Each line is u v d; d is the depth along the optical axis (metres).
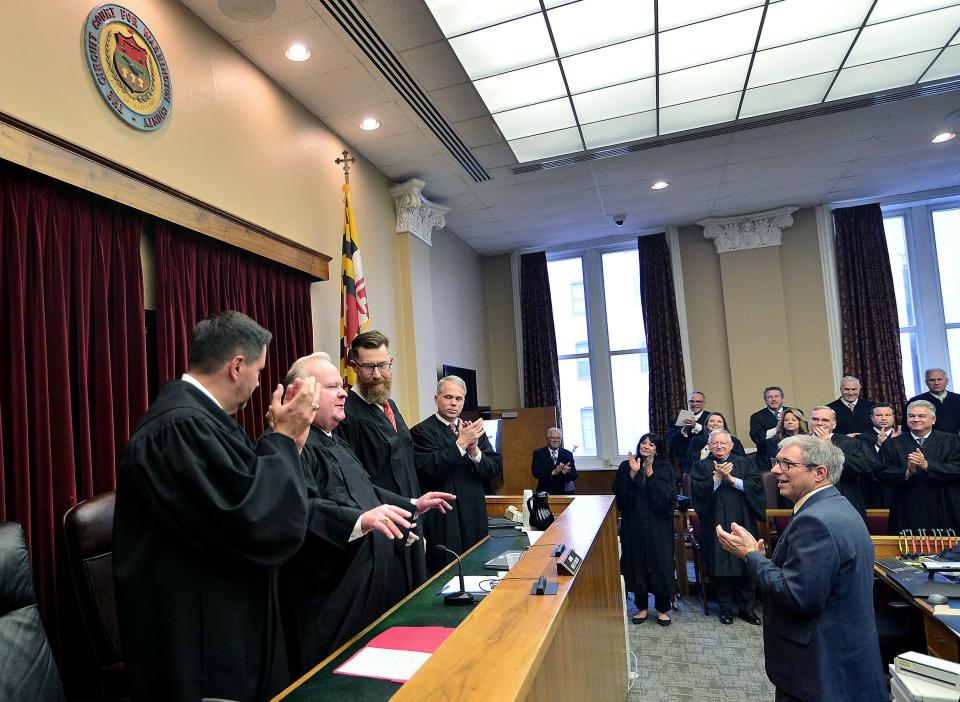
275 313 3.60
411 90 4.11
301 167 4.13
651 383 7.60
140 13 2.80
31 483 2.10
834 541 1.93
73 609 2.10
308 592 1.67
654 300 7.67
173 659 1.23
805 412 7.02
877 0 3.53
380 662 1.30
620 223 7.37
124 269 2.56
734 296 7.29
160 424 1.30
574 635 1.55
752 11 3.56
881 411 4.24
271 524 1.26
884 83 4.43
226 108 3.38
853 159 5.81
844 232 7.06
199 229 2.93
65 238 2.34
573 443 8.18
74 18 2.44
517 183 5.93
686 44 3.84
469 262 7.98
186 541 1.25
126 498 1.32
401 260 5.70
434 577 2.02
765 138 5.26
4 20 2.17
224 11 3.16
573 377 8.27
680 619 4.38
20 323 2.08
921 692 1.82
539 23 3.50
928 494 3.70
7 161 2.04
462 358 7.35
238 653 1.30
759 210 7.21
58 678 1.56
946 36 3.88
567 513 2.53
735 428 7.16
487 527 2.85
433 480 2.81
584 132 4.95
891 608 3.05
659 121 4.85
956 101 4.72
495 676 1.00
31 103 2.23
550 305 8.19
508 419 6.91
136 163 2.71
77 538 1.78
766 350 7.11
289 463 1.35
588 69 4.03
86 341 2.36
